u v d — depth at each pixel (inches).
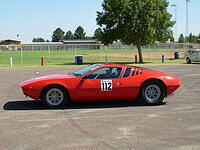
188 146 192.7
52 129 237.8
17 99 391.9
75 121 264.8
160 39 1373.0
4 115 291.9
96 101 368.5
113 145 195.8
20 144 199.3
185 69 900.6
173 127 241.1
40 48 3523.6
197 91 450.9
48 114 296.0
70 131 231.3
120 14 1322.6
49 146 194.5
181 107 327.3
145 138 211.0
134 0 1306.6
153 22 1317.7
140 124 251.8
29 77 700.7
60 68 1033.5
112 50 3540.8
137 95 338.6
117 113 298.2
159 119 269.9
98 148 189.8
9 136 218.4
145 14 1317.7
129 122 259.1
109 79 331.0
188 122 257.8
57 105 326.6
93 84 327.3
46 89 324.5
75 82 326.0
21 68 1036.5
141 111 307.4
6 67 1083.3
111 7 1353.3
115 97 335.3
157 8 1342.3
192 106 332.5
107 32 1393.9
